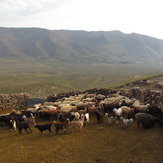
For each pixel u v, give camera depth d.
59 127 18.52
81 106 25.33
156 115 19.11
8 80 109.00
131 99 27.09
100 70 196.50
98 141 15.75
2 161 13.79
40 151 14.93
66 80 123.62
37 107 27.56
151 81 46.84
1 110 36.88
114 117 19.77
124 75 147.00
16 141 17.70
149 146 13.91
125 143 14.81
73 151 14.45
